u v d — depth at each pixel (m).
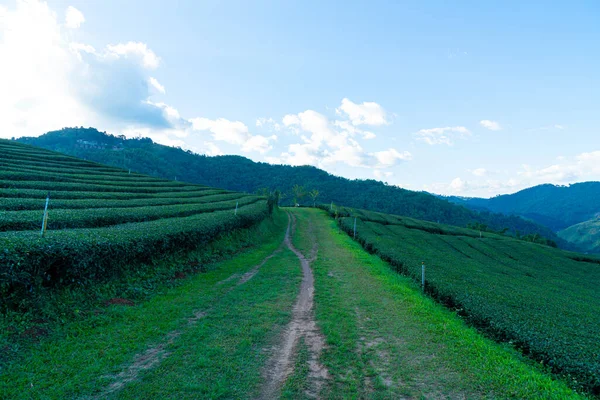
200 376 7.30
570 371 8.19
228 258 21.39
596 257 52.25
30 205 20.83
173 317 10.56
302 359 8.51
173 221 20.62
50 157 51.75
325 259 23.77
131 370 7.38
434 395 7.12
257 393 6.91
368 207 157.88
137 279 13.20
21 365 7.03
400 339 10.03
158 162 196.25
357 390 7.21
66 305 9.80
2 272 8.17
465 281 17.30
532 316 12.04
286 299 13.74
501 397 7.08
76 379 6.80
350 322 11.34
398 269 21.20
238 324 10.55
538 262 40.81
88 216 18.34
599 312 14.97
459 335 10.36
